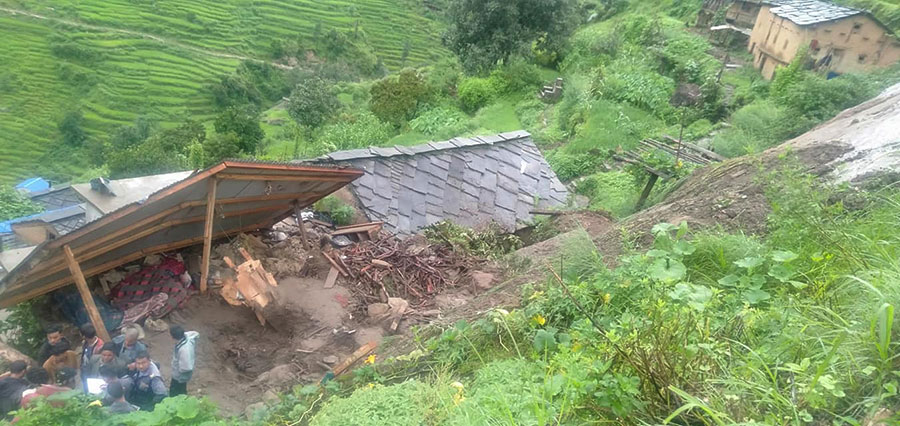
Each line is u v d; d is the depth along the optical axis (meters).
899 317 2.73
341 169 8.67
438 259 9.56
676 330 3.05
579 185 16.75
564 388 3.12
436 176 11.82
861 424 2.43
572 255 5.58
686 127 20.95
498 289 6.37
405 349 5.68
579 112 21.62
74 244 6.05
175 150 27.95
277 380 6.43
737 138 16.92
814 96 17.41
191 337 5.75
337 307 7.89
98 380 5.34
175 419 3.58
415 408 3.57
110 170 25.58
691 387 2.91
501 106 24.84
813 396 2.40
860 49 21.81
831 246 4.12
